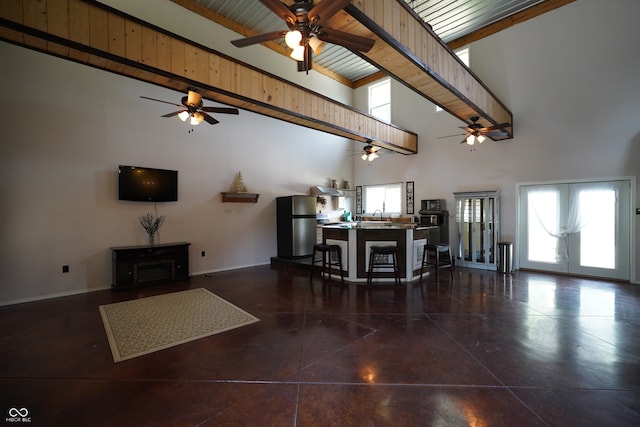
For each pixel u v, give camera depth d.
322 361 2.52
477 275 5.69
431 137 7.38
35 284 4.20
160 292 4.61
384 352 2.67
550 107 5.63
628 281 5.02
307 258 6.93
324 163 8.34
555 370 2.35
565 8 5.43
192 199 5.79
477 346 2.77
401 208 8.01
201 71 3.38
